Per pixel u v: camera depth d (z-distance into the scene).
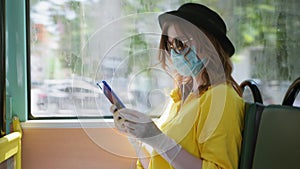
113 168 1.72
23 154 1.71
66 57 1.74
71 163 1.72
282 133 1.15
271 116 1.19
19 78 1.71
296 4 1.75
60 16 1.74
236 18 1.75
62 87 1.75
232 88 1.33
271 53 1.76
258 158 1.18
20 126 1.69
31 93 1.75
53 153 1.72
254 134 1.22
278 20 1.76
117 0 1.73
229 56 1.37
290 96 1.28
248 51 1.76
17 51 1.70
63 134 1.72
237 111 1.26
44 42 1.74
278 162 1.14
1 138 1.47
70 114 1.76
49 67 1.74
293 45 1.76
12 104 1.70
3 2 1.58
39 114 1.75
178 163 1.20
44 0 1.73
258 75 1.77
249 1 1.75
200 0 1.74
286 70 1.77
